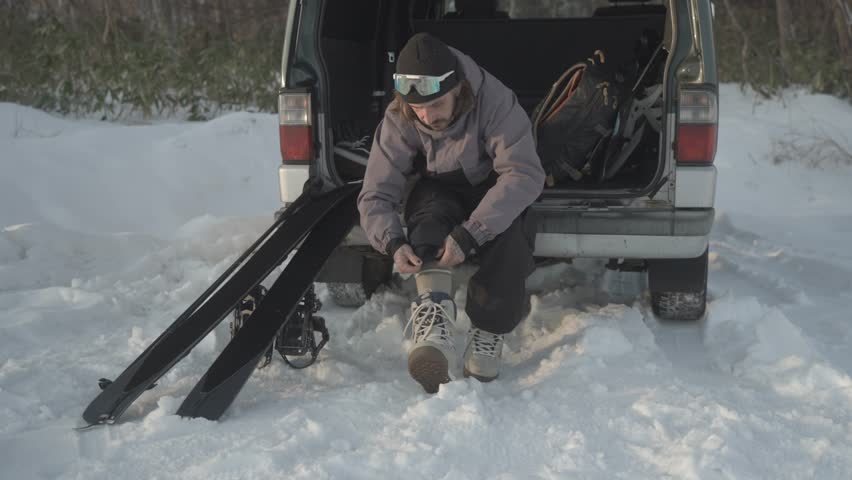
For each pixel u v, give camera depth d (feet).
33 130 20.20
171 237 15.62
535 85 14.14
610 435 7.66
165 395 8.82
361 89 13.00
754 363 9.29
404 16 14.10
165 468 7.19
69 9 28.14
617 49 13.79
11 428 8.07
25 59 23.40
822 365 8.75
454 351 8.58
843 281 12.73
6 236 14.32
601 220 9.71
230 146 19.43
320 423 7.71
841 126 23.85
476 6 14.34
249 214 17.35
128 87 23.81
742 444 7.32
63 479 7.04
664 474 6.94
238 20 32.55
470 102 8.66
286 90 10.40
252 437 7.70
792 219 17.28
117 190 17.29
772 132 23.66
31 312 11.30
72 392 9.01
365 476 6.96
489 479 6.95
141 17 30.14
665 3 13.97
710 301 11.68
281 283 9.23
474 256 9.40
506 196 8.59
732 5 31.65
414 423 7.86
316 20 10.38
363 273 11.12
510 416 8.04
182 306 12.15
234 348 8.55
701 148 9.62
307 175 10.47
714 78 9.62
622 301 11.70
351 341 10.39
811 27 29.68
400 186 9.28
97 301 11.95
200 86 25.68
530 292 12.18
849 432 7.59
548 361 9.41
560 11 14.35
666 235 9.69
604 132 10.41
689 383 8.84
